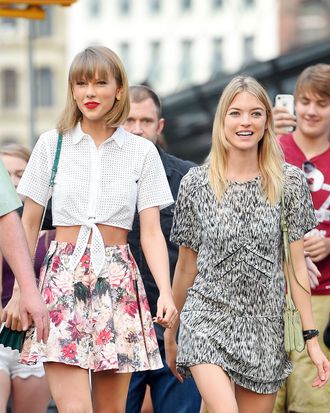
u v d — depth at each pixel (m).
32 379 8.62
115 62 7.48
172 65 83.88
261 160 7.72
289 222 7.73
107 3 85.62
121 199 7.46
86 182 7.45
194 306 7.66
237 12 80.88
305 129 9.13
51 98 79.81
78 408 7.23
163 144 9.79
